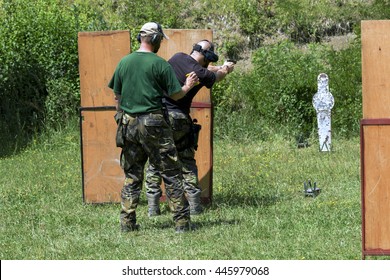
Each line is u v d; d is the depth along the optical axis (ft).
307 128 64.13
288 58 66.54
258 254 30.12
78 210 39.32
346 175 46.85
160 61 32.42
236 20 77.66
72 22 67.05
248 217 36.24
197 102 39.78
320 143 57.77
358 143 60.64
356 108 63.57
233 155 56.59
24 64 65.05
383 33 27.91
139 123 32.35
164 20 76.54
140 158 33.63
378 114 28.22
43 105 65.16
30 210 39.32
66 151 60.59
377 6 76.89
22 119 65.10
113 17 75.46
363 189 28.68
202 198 39.88
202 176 39.83
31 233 34.47
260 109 65.41
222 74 36.40
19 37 65.57
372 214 28.73
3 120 64.59
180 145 36.70
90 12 71.82
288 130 63.67
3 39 65.21
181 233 33.50
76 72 65.82
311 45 70.23
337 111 63.87
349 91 64.13
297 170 49.16
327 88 57.98
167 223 35.63
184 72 35.45
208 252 30.53
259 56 67.21
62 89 64.90
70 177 49.08
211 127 39.73
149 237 33.14
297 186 44.34
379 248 28.81
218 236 32.86
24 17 66.49
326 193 41.88
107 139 40.60
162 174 33.42
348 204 38.52
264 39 76.84
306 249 30.71
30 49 65.57
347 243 31.45
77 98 65.21
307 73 64.75
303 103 64.39
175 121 35.76
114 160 40.68
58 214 38.19
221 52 75.46
